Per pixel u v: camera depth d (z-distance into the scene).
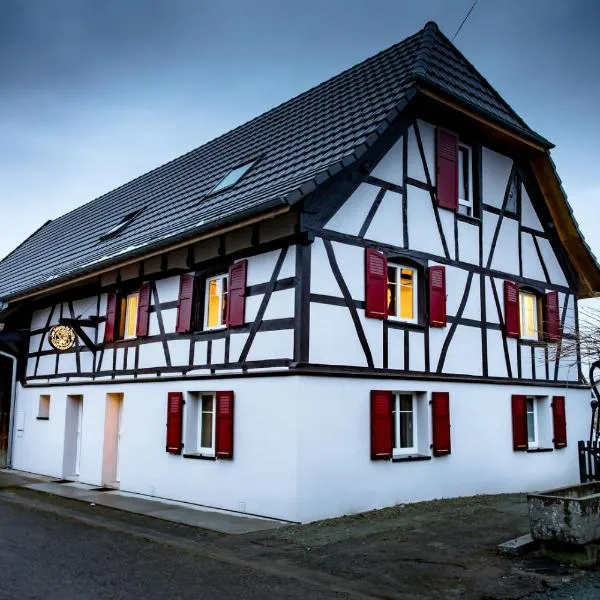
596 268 14.72
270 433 9.72
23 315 17.27
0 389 17.14
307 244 9.86
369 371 10.36
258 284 10.48
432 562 7.00
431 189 11.97
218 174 14.51
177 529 8.84
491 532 8.32
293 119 14.36
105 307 14.16
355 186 10.65
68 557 7.25
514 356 13.11
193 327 11.60
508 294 13.07
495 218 13.23
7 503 11.09
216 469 10.55
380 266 10.77
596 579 6.41
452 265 12.16
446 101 11.83
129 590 6.06
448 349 11.80
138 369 12.78
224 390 10.59
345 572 6.70
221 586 6.22
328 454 9.60
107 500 11.38
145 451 12.16
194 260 11.93
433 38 13.48
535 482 13.01
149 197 17.19
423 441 11.11
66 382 14.97
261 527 8.88
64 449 14.66
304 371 9.45
